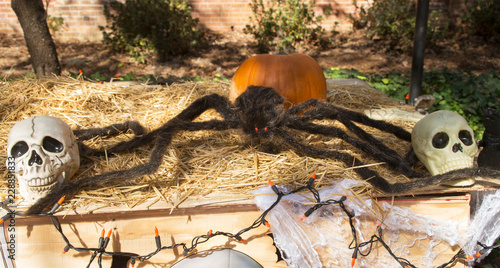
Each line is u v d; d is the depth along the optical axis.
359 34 9.12
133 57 7.89
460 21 9.06
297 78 2.89
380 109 3.26
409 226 2.06
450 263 2.16
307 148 2.26
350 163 2.19
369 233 2.05
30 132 1.86
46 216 1.90
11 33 8.80
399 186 1.97
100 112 3.07
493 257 3.05
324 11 9.03
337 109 2.42
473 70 7.63
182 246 2.06
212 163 2.31
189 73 7.40
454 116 2.06
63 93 3.23
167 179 2.14
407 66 7.80
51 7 8.59
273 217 1.95
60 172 1.93
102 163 2.29
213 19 9.09
